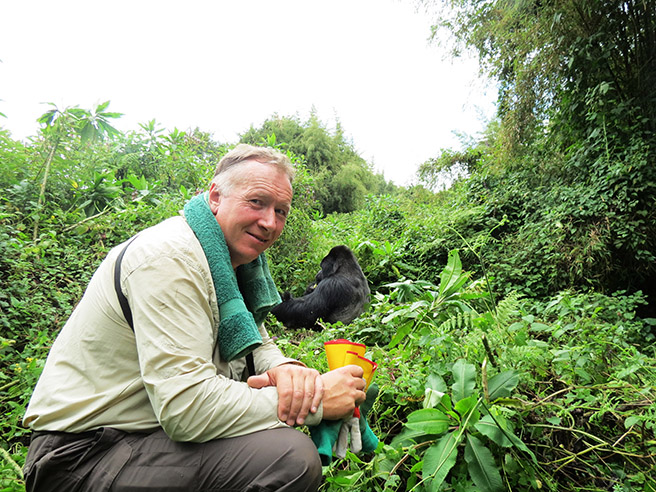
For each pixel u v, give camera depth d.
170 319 1.20
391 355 2.40
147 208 4.61
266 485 1.15
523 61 6.87
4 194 4.09
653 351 3.21
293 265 5.62
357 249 6.04
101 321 1.29
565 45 6.27
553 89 6.66
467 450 1.58
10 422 2.02
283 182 1.48
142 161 6.16
